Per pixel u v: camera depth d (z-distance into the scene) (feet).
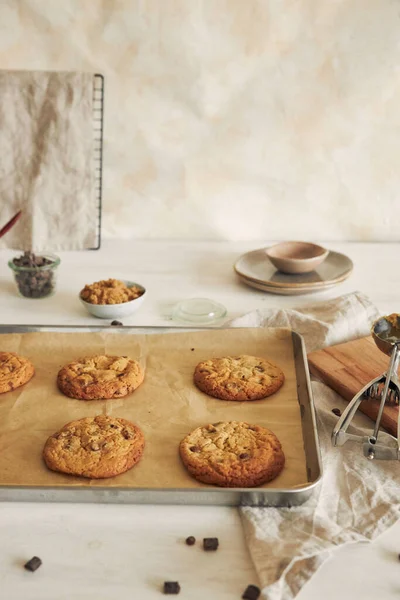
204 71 6.66
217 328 4.82
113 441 3.68
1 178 6.59
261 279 5.97
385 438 3.82
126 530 3.21
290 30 6.54
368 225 7.32
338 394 4.37
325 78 6.73
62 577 2.93
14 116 6.44
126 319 5.39
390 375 3.91
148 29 6.50
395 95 6.79
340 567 3.01
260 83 6.73
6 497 3.33
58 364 4.56
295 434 3.87
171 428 3.92
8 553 3.06
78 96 6.41
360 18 6.50
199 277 6.31
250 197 7.22
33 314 5.43
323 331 4.97
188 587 2.89
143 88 6.73
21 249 6.71
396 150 7.02
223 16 6.48
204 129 6.91
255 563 2.96
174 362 4.59
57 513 3.32
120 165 7.03
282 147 7.00
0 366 4.38
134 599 2.82
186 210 7.25
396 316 4.25
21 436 3.83
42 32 6.50
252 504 3.31
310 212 7.29
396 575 2.97
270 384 4.26
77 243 6.77
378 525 3.22
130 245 7.14
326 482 3.53
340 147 7.00
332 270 6.27
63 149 6.53
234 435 3.76
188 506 3.37
